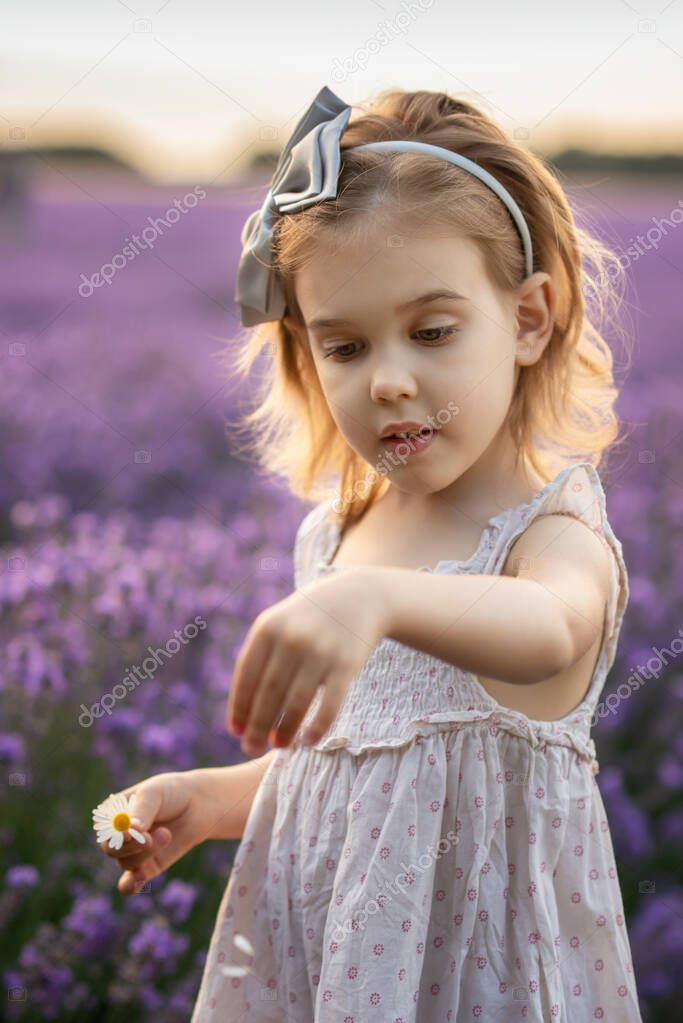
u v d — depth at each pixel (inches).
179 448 196.7
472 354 72.4
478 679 72.7
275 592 118.6
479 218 73.0
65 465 189.2
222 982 74.7
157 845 74.9
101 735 100.1
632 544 135.1
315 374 79.5
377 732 72.7
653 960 95.0
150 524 163.3
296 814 74.0
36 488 181.0
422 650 65.3
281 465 84.1
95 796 99.0
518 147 76.5
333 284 72.3
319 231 72.5
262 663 63.3
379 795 72.1
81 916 91.7
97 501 179.8
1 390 213.2
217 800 77.0
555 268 76.8
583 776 73.8
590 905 73.2
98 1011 91.6
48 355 242.1
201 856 96.1
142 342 257.4
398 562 75.2
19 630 107.9
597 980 73.2
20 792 98.2
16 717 100.7
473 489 74.8
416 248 71.9
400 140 75.2
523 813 72.3
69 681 105.8
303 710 63.1
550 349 77.4
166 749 98.7
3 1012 90.7
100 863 95.8
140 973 90.6
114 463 189.9
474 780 71.9
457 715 72.1
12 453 190.4
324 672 63.1
